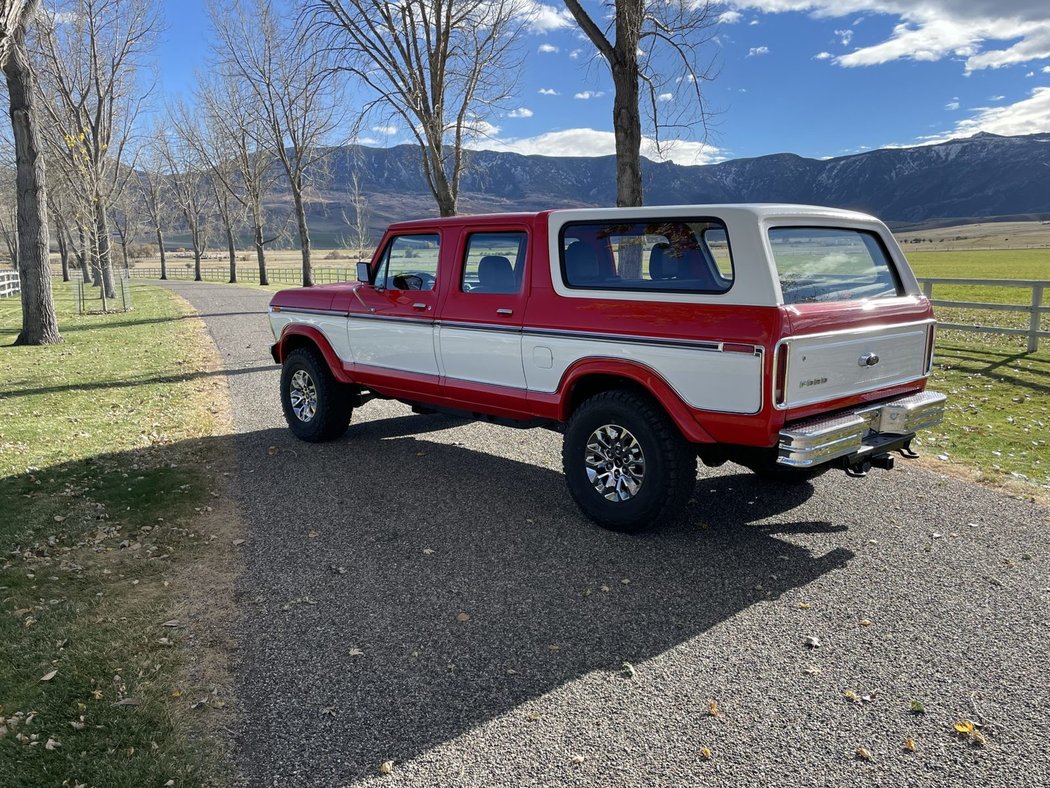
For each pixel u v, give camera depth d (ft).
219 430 25.75
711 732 9.39
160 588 13.58
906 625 11.95
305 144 116.16
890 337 15.48
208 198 200.34
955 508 17.15
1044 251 350.23
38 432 25.68
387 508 17.63
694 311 13.91
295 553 15.08
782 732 9.36
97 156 97.81
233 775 8.71
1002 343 41.98
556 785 8.47
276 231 185.78
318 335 22.70
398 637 11.80
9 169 153.28
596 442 15.92
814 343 13.55
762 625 12.03
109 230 107.96
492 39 55.11
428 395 19.85
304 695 10.28
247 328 62.95
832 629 11.87
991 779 8.47
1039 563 14.14
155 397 32.17
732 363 13.33
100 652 11.37
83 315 79.10
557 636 11.79
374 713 9.86
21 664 11.04
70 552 15.25
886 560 14.40
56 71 91.66
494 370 17.84
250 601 13.05
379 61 52.44
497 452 22.57
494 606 12.79
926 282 41.73
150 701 10.12
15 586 13.70
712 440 13.97
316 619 12.41
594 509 16.02
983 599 12.76
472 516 17.06
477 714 9.82
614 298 15.16
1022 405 27.50
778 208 13.87
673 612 12.51
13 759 8.91
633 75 33.24
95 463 21.68
